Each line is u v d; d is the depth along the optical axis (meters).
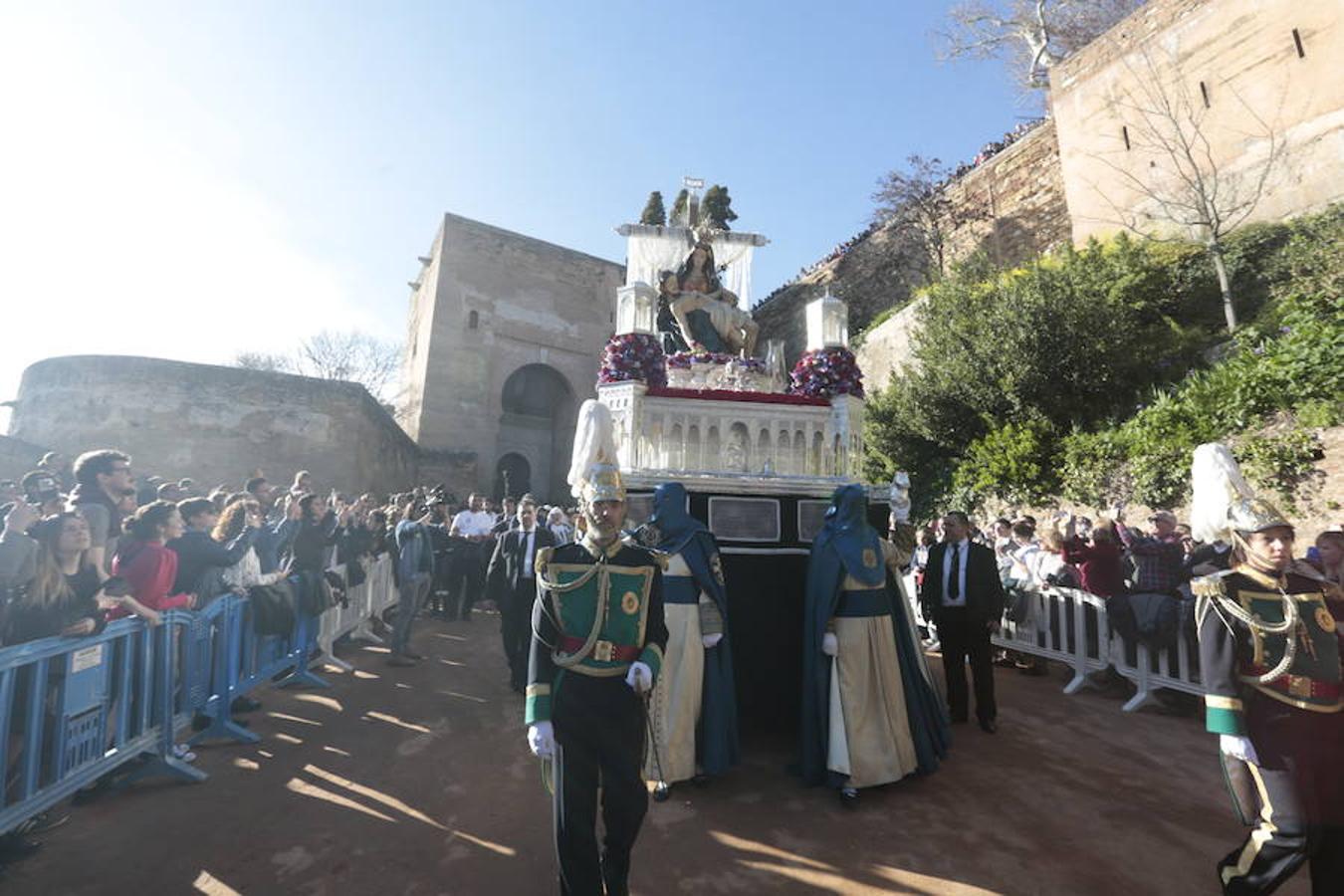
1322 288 9.93
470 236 29.70
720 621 4.22
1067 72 17.42
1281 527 2.46
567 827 2.42
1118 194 15.84
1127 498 10.80
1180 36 14.86
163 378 17.33
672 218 8.25
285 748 4.61
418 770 4.27
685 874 3.01
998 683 7.00
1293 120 12.79
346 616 8.01
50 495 5.30
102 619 3.46
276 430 18.03
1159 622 5.69
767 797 3.90
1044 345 12.52
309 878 2.94
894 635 4.39
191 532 4.89
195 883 2.88
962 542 5.66
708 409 5.47
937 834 3.41
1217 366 10.44
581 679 2.56
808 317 6.12
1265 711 2.42
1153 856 3.17
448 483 26.50
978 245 21.23
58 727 3.19
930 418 14.54
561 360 31.19
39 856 3.08
